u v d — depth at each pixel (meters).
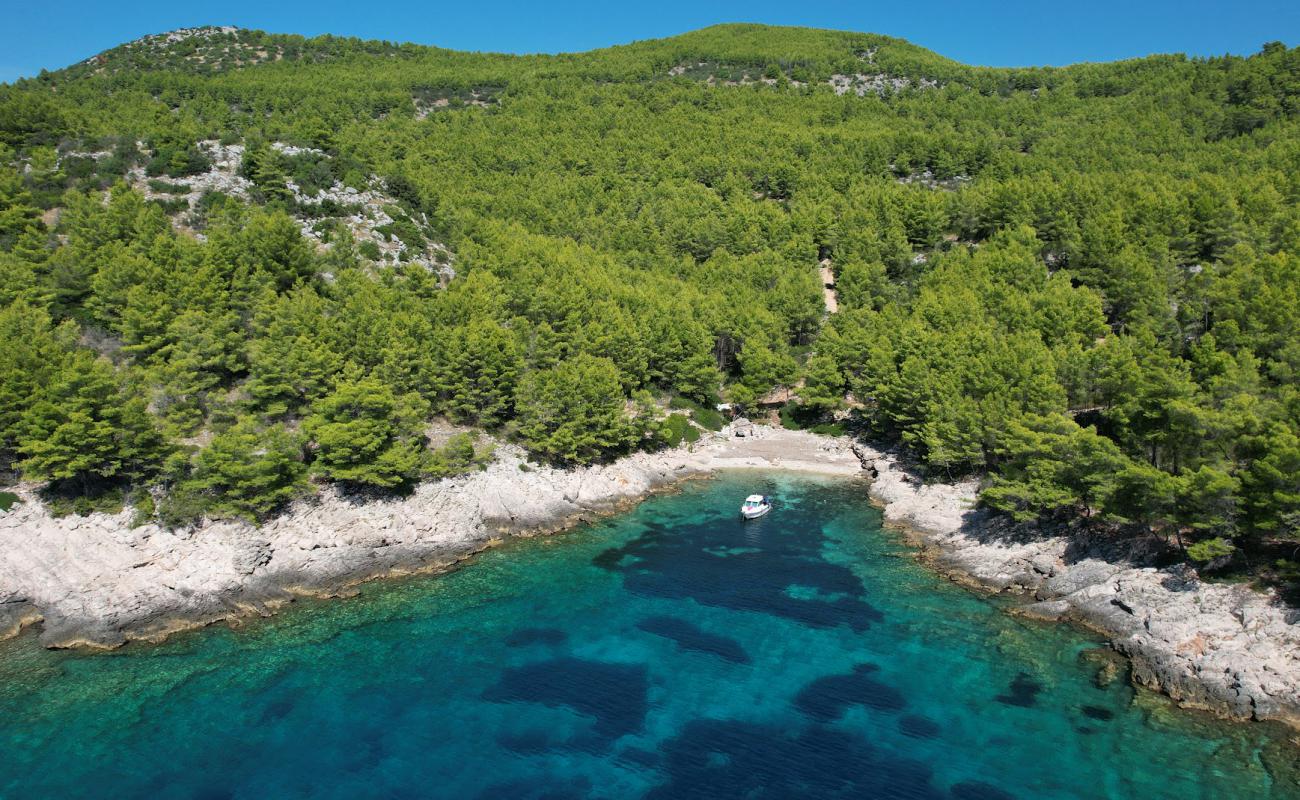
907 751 47.38
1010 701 52.44
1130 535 67.06
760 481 108.00
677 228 172.00
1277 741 46.28
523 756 47.44
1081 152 175.12
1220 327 78.06
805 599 69.19
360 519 78.44
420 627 64.56
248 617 65.81
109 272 94.81
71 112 142.38
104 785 44.59
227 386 92.62
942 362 102.62
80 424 69.38
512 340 102.69
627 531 87.94
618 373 110.38
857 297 142.12
